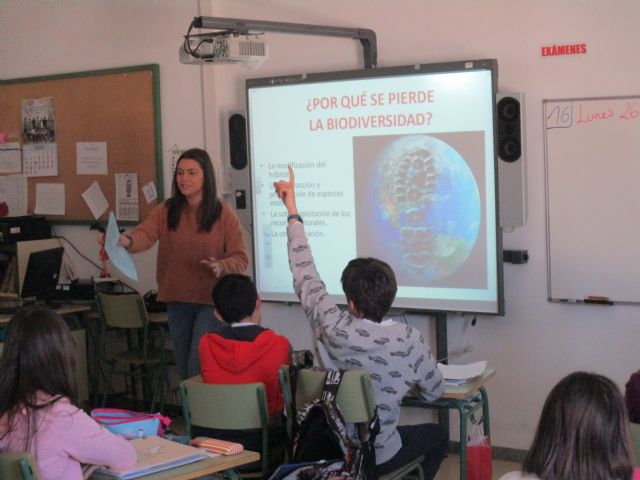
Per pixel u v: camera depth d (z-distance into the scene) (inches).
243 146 201.6
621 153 164.4
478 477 147.9
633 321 167.0
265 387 130.0
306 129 192.7
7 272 235.9
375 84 183.8
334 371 117.5
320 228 193.3
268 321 208.1
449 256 179.6
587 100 166.4
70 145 239.1
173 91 218.5
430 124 178.7
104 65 231.0
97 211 235.8
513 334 179.8
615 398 69.4
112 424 104.4
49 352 94.2
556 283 173.6
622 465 68.6
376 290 121.1
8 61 249.3
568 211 170.7
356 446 110.7
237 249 173.0
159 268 178.9
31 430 91.5
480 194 174.9
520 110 168.9
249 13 204.4
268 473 128.6
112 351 236.8
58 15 237.9
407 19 183.8
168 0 217.2
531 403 179.5
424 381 123.8
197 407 127.7
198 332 174.1
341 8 191.6
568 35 167.3
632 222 164.6
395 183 183.9
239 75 206.7
